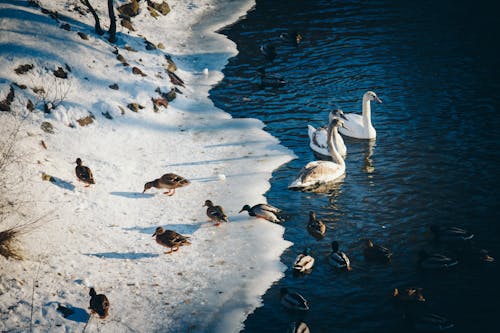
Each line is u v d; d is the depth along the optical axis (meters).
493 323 14.84
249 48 36.53
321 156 24.52
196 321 15.34
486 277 16.48
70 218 18.91
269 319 15.49
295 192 21.91
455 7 40.97
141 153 24.39
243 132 26.59
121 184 21.84
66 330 14.59
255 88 31.36
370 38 36.66
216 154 24.70
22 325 14.48
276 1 45.03
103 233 18.72
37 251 16.81
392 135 25.52
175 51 35.84
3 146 20.64
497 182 21.20
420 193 21.03
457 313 15.24
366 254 17.72
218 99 30.23
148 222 19.75
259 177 22.89
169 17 41.06
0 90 23.23
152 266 17.42
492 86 29.14
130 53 31.70
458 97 28.31
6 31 28.09
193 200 21.30
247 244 18.72
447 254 17.55
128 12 37.47
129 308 15.62
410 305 15.61
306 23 40.12
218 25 40.50
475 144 23.97
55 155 22.05
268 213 19.77
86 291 16.00
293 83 31.53
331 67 33.09
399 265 17.33
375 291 16.34
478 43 34.59
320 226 19.14
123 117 26.20
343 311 15.65
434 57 33.16
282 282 16.97
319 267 17.56
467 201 20.27
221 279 17.03
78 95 25.94
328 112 28.16
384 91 29.67
